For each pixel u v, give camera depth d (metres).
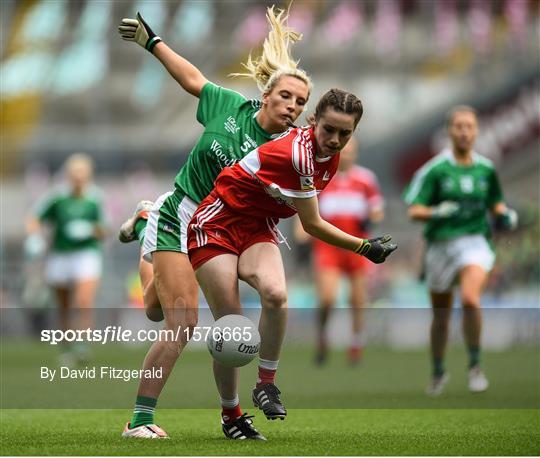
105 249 78.69
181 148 102.00
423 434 18.89
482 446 16.59
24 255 73.19
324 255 38.44
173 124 108.50
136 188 99.75
